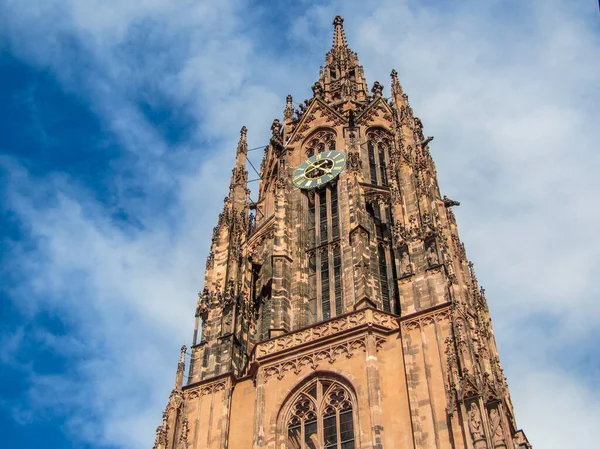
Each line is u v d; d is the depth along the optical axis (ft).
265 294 267.59
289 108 335.88
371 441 198.39
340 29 392.47
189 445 217.36
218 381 229.66
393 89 317.83
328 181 287.89
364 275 242.17
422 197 248.73
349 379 213.66
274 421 214.90
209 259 272.31
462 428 187.32
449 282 219.82
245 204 297.74
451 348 203.21
